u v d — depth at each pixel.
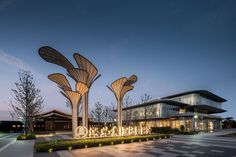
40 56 27.06
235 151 18.55
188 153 17.59
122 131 30.55
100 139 25.08
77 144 20.78
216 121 71.06
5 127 74.44
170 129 46.91
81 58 28.77
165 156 16.36
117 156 16.59
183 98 69.25
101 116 81.94
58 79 27.69
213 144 23.86
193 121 54.59
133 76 34.91
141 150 19.58
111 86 32.91
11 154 18.20
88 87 28.88
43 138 35.47
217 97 75.00
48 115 68.88
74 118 27.16
